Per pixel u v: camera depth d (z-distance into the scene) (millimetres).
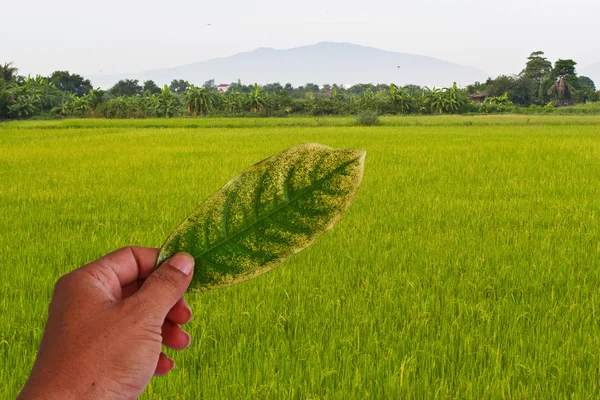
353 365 4367
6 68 73875
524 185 13039
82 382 667
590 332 4965
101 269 808
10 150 22625
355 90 123062
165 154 20500
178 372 4207
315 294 5848
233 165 17062
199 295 5820
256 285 6090
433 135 29141
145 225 9250
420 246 7695
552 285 6188
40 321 5320
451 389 4027
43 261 7105
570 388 4133
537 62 100625
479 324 5148
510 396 3887
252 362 4473
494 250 7488
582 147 21297
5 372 4312
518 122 44438
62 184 13734
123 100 70500
